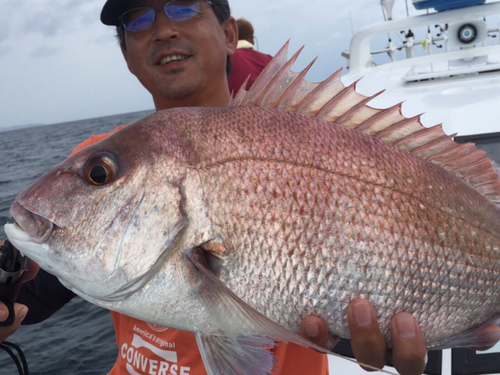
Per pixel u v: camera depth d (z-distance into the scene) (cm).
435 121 88
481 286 44
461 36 111
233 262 40
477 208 45
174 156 41
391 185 42
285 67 45
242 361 42
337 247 40
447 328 43
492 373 67
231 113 43
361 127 45
